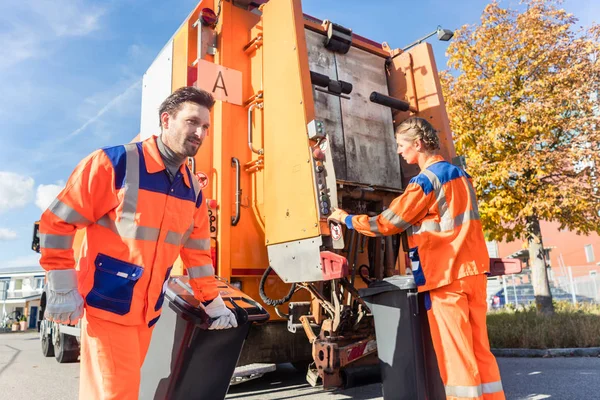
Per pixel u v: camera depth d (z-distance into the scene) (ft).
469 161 30.99
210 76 13.23
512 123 29.53
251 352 12.66
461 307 6.98
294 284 12.21
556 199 29.25
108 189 5.22
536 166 29.04
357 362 11.55
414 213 7.53
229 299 7.54
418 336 8.16
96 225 5.33
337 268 9.68
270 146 12.15
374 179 13.69
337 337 11.28
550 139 30.73
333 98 13.30
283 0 12.23
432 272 7.25
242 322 7.03
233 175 13.23
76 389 15.51
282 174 11.58
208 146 13.51
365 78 14.60
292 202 11.13
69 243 5.00
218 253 12.46
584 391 12.12
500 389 6.89
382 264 13.64
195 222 6.43
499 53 32.04
